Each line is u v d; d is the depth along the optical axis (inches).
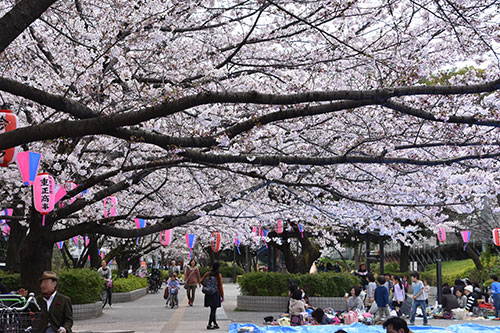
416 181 430.6
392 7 322.7
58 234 465.4
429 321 639.8
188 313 717.3
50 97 243.4
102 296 804.6
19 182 430.6
